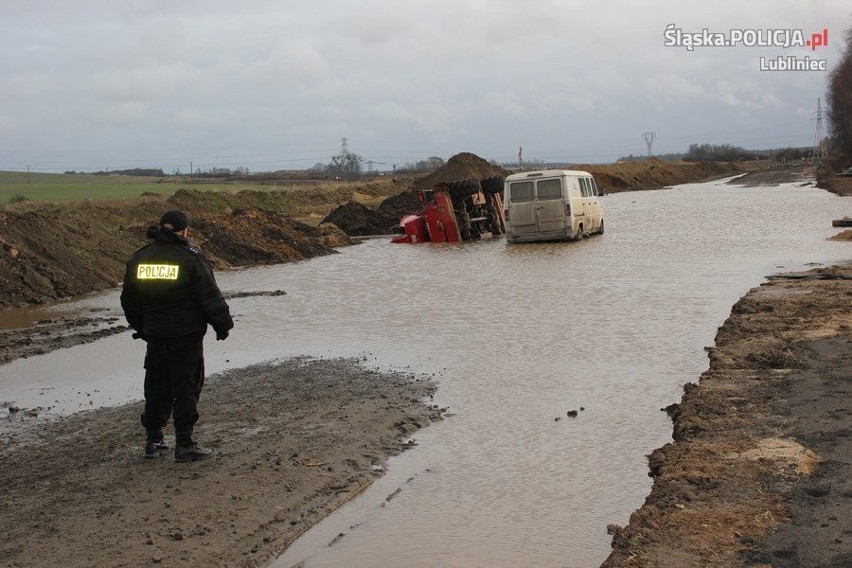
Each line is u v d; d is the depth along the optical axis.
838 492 5.67
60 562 5.27
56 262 21.88
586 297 15.55
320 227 34.09
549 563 5.28
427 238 32.34
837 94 83.00
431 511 6.16
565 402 8.75
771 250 22.17
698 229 30.30
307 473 6.84
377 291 18.22
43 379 11.12
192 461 7.18
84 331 14.89
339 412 8.62
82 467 7.21
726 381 8.90
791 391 8.24
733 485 6.02
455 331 12.95
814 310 12.46
